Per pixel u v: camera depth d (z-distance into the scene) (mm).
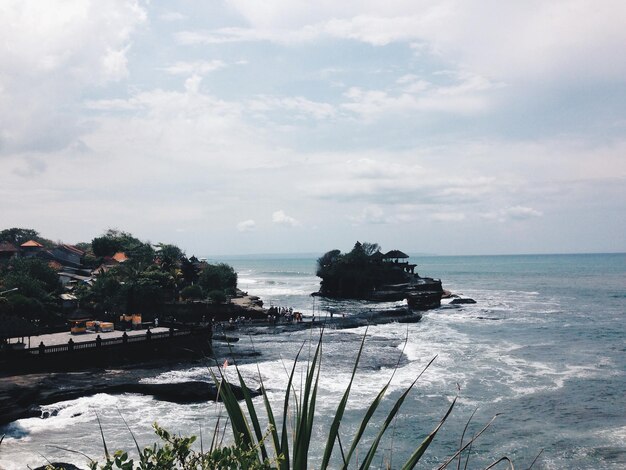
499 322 82375
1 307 51156
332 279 131875
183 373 42688
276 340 61969
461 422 32031
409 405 35344
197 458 3820
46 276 71875
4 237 136625
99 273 87500
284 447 3510
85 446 27578
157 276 79750
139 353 46531
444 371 46281
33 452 26641
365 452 26516
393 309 90125
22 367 40000
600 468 25672
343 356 52500
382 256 134250
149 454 3840
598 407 35469
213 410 33719
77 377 40344
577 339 64562
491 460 26562
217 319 78562
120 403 35438
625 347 58344
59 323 59344
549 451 27766
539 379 43281
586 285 169500
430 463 25891
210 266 102000
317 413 32750
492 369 47188
